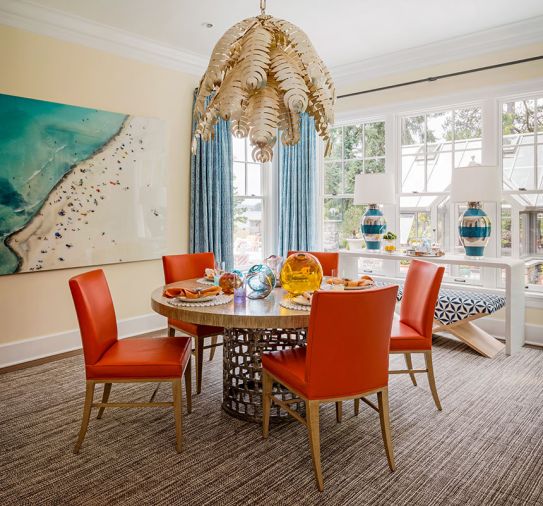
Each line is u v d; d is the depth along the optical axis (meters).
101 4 3.54
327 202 5.47
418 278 2.82
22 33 3.54
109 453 2.21
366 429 2.47
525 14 3.73
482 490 1.91
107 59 4.08
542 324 3.99
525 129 4.07
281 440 2.33
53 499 1.84
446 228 4.57
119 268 4.29
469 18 3.80
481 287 4.35
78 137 3.86
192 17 3.79
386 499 1.85
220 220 4.95
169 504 1.81
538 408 2.72
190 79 4.78
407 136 4.79
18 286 3.61
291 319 2.06
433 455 2.19
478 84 4.21
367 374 2.01
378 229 4.55
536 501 1.84
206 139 2.77
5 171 3.45
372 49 4.51
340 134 5.32
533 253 4.09
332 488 1.92
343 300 1.87
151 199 4.45
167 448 2.25
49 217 3.71
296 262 2.45
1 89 3.44
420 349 2.64
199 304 2.28
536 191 4.02
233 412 2.60
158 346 2.47
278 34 2.56
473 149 4.36
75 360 3.66
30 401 2.83
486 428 2.47
